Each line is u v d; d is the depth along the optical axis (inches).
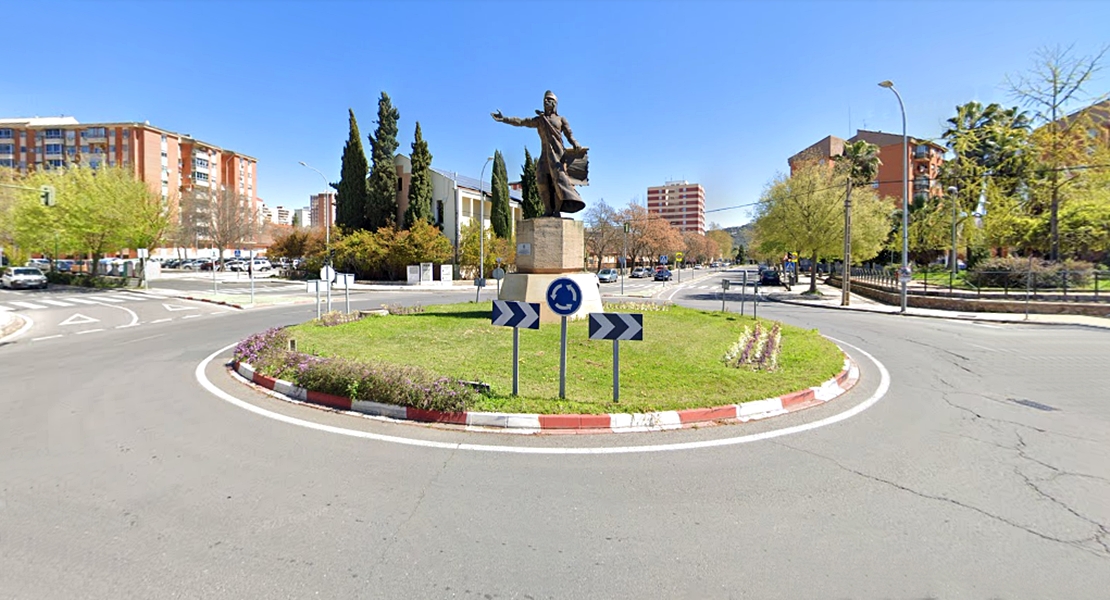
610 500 154.7
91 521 139.2
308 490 159.8
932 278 1091.9
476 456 190.1
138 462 181.5
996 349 447.2
